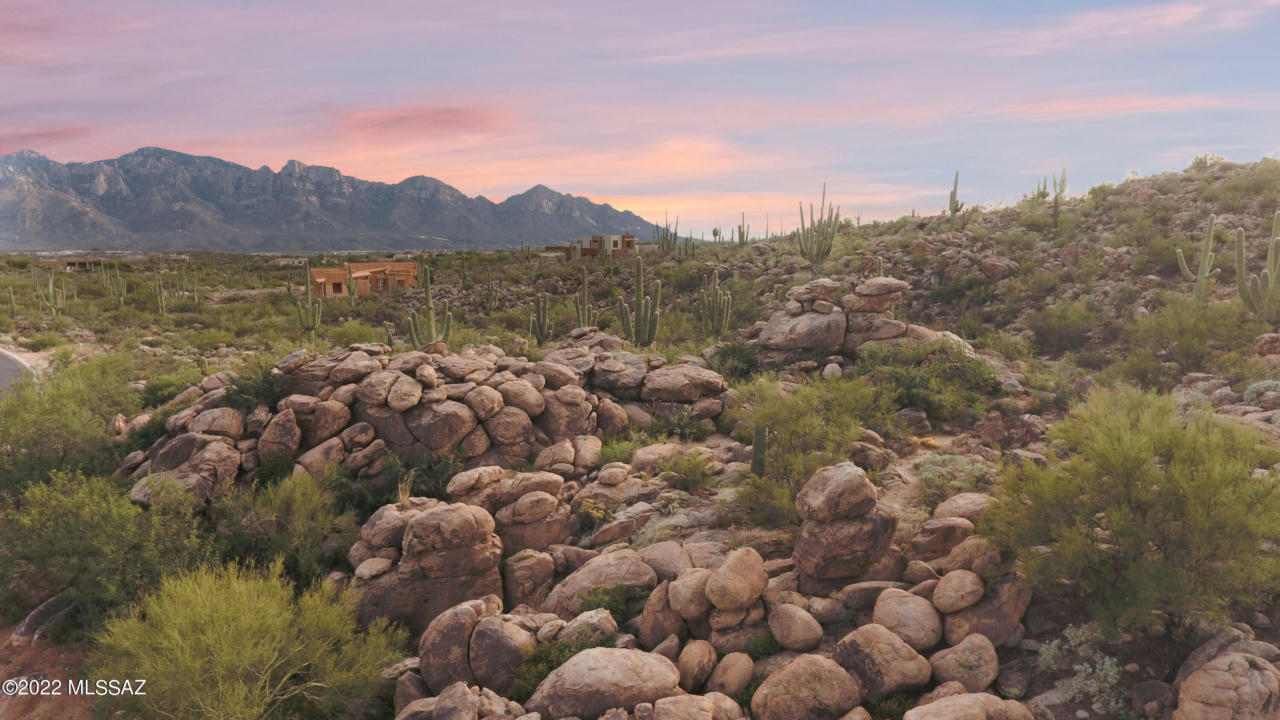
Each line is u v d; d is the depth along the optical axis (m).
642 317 29.30
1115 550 8.55
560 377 19.84
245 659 8.59
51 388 17.92
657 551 12.45
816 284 25.50
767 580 10.52
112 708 8.68
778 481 13.98
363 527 13.79
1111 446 8.46
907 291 41.28
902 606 9.16
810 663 8.49
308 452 16.92
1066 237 42.47
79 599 12.02
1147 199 44.03
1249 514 7.52
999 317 35.25
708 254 64.38
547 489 15.10
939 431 18.25
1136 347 23.75
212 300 63.38
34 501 12.55
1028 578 8.62
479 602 11.05
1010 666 8.41
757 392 18.36
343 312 57.12
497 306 57.41
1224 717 6.66
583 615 10.47
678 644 9.87
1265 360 19.12
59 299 51.62
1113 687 7.71
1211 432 8.96
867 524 10.07
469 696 8.79
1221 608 7.84
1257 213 36.94
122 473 16.64
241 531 13.71
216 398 18.19
